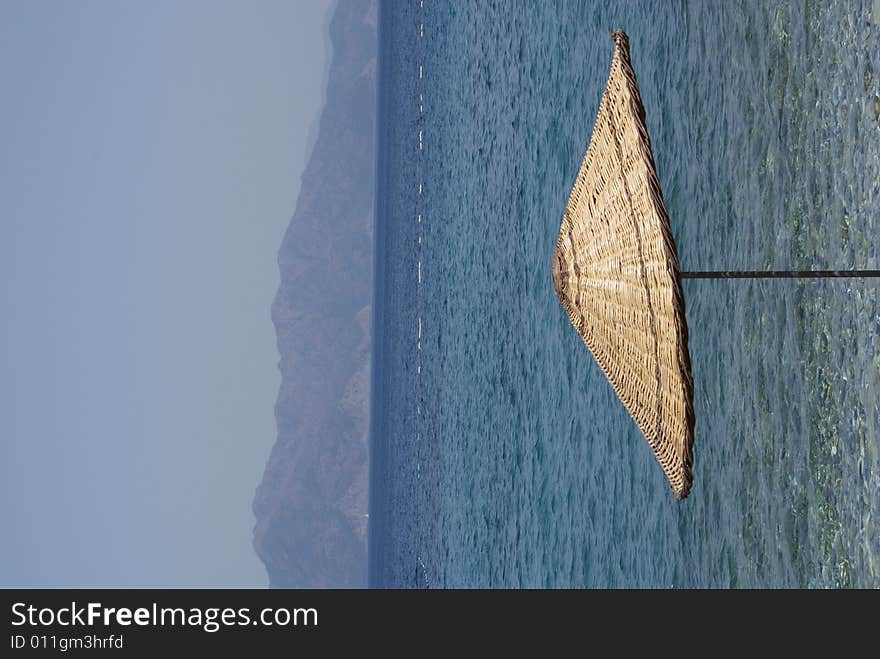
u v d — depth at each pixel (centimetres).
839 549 385
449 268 1719
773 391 447
